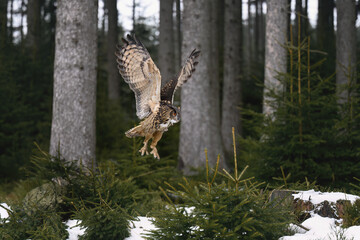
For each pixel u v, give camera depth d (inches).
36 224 268.4
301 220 280.5
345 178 346.0
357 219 260.7
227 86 802.8
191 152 574.2
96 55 428.8
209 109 584.4
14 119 609.0
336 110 359.3
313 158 355.3
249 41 1315.2
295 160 348.5
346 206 270.1
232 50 808.3
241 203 211.8
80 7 412.2
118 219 267.7
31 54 781.3
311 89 367.2
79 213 271.1
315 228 263.1
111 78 914.7
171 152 612.7
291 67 362.0
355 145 353.7
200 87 583.8
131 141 423.8
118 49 170.7
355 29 601.3
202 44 586.6
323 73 557.6
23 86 685.3
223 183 218.7
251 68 866.8
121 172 393.1
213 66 733.3
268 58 510.6
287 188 325.1
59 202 295.9
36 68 719.1
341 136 351.9
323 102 351.9
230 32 816.3
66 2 412.5
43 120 681.0
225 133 789.2
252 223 214.4
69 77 410.9
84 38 414.6
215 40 755.4
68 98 410.0
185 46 593.3
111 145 584.4
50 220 270.7
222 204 215.6
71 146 407.8
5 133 596.7
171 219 226.8
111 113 634.8
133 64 172.9
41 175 310.5
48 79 729.6
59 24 416.2
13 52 713.6
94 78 424.5
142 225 293.9
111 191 307.1
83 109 413.4
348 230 248.4
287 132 357.1
